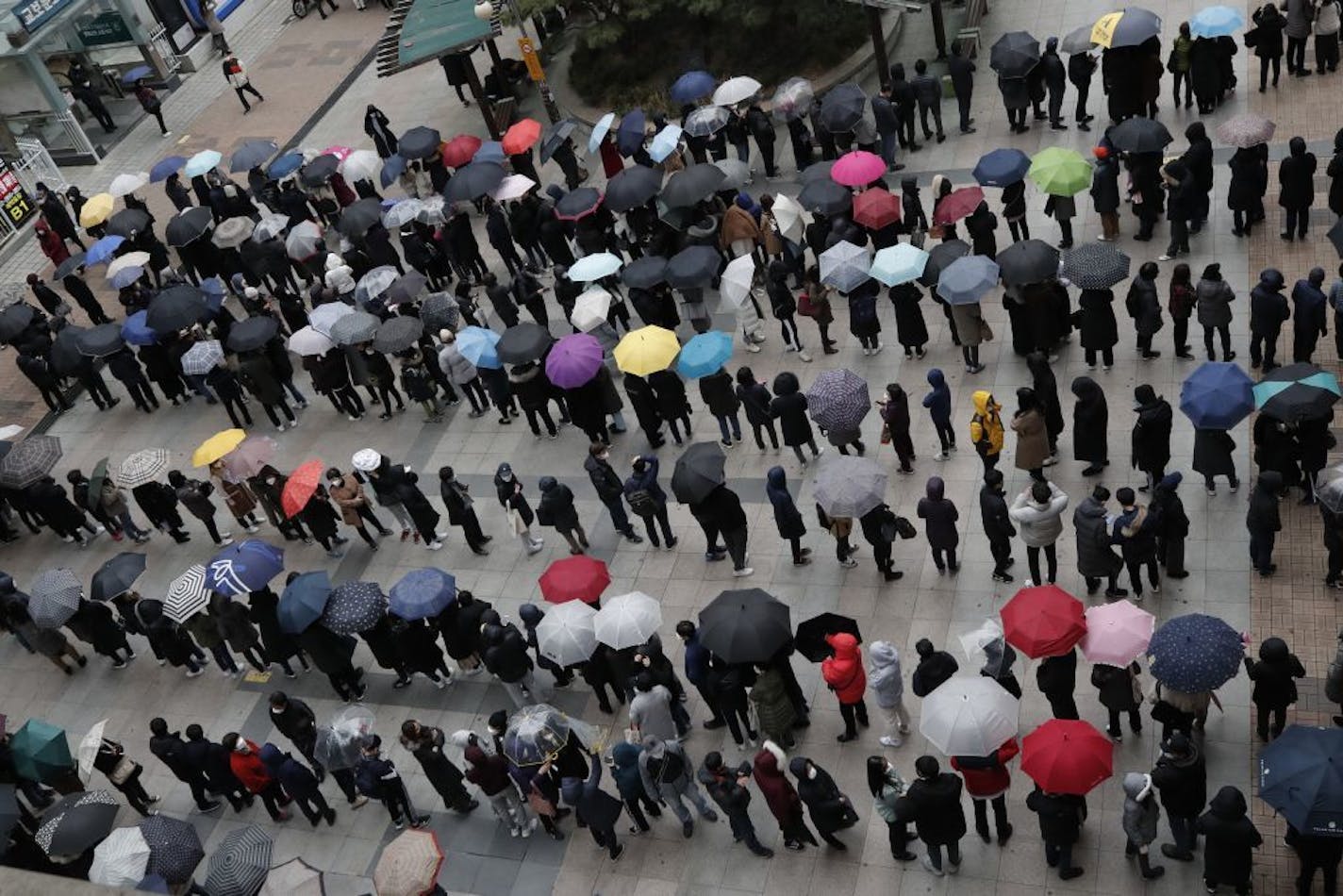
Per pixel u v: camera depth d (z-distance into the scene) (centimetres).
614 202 2239
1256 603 1472
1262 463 1522
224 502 2156
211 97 3572
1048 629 1288
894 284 1838
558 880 1430
